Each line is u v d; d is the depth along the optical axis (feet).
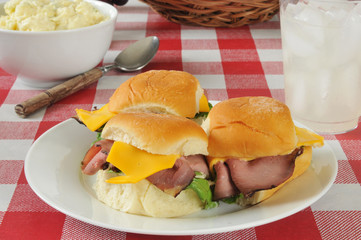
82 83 2.06
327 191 1.43
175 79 1.56
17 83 2.16
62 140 1.56
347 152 1.67
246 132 1.38
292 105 1.82
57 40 1.94
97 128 1.51
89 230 1.30
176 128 1.32
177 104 1.51
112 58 2.38
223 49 2.48
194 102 1.54
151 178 1.30
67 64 2.03
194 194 1.33
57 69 2.03
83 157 1.53
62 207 1.26
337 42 1.63
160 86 1.53
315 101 1.75
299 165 1.42
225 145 1.38
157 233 1.17
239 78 2.21
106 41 2.12
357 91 1.72
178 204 1.30
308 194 1.34
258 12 2.68
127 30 2.73
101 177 1.38
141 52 2.32
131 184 1.30
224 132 1.39
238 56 2.42
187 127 1.34
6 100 2.01
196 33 2.69
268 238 1.29
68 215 1.29
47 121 1.86
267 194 1.34
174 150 1.30
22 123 1.84
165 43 2.55
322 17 1.63
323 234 1.31
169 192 1.28
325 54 1.66
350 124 1.79
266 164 1.37
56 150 1.52
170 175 1.31
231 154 1.38
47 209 1.38
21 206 1.39
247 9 2.61
